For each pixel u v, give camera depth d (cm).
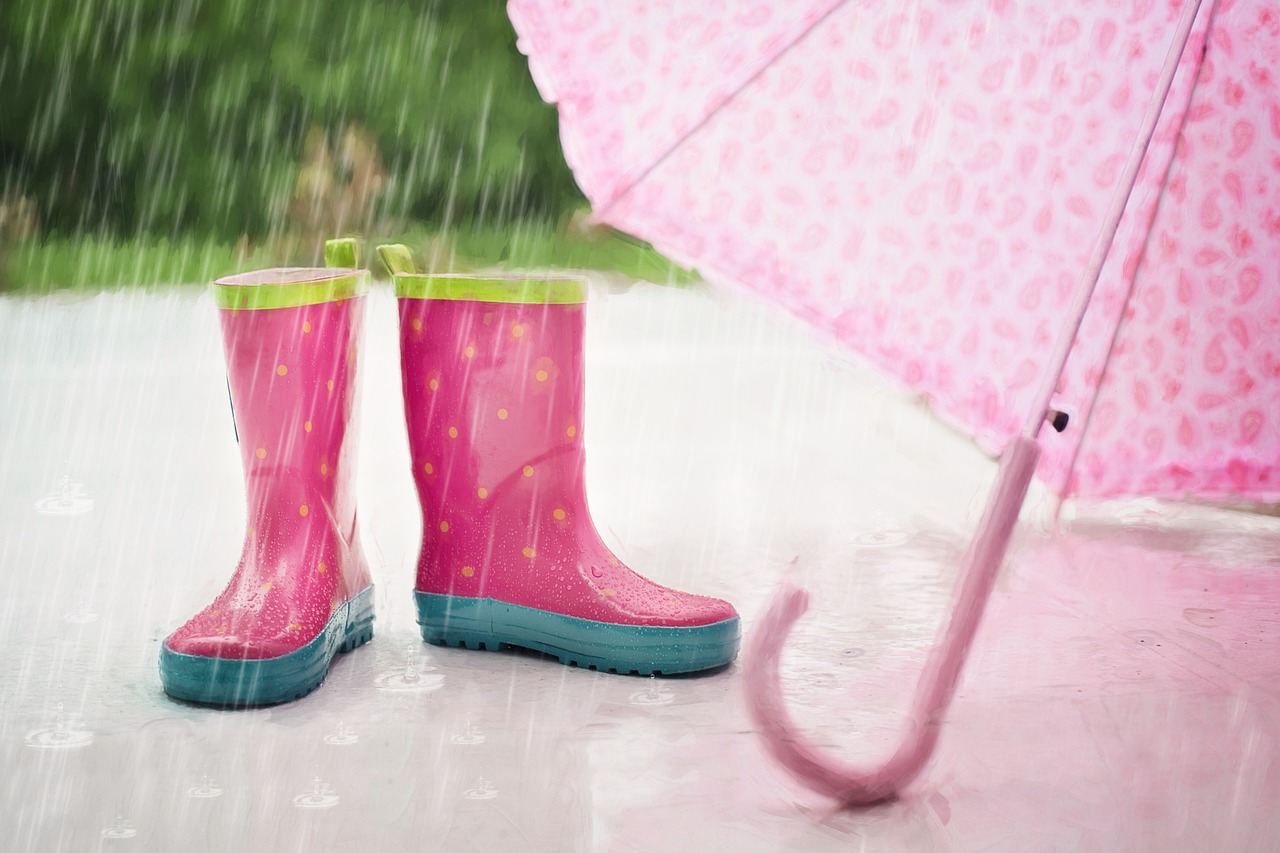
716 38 173
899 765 155
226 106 739
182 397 298
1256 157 180
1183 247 182
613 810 156
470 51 756
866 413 294
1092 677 173
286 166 750
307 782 158
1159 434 187
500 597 179
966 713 168
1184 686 172
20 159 717
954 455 252
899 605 189
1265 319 184
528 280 176
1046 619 184
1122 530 209
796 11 172
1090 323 182
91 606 188
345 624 178
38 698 170
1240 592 191
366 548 207
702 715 168
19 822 154
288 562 172
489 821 154
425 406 179
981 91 175
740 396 316
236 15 733
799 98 174
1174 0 174
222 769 160
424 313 178
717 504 225
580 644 176
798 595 155
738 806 156
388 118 756
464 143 762
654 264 659
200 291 554
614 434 269
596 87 174
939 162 175
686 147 174
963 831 154
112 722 166
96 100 723
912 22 173
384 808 155
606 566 178
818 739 164
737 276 175
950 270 176
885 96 174
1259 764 161
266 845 152
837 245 175
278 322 171
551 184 767
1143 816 156
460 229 764
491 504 178
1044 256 177
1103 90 176
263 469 172
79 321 439
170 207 741
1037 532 207
